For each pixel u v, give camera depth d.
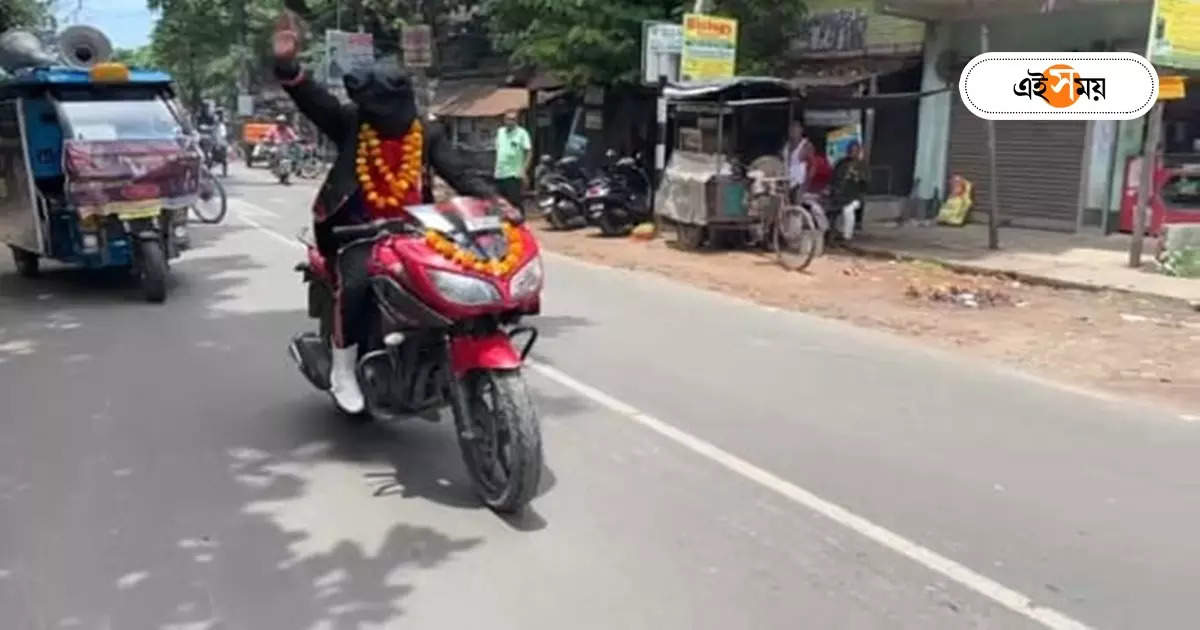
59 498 4.65
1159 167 14.05
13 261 12.43
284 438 5.57
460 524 4.42
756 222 13.57
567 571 3.96
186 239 10.56
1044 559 4.16
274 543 4.19
